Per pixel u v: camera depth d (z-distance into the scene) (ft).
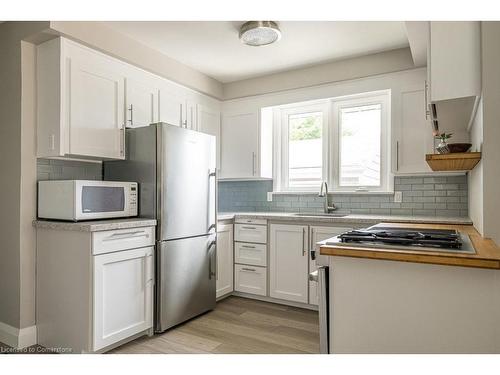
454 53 5.35
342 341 4.74
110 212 8.25
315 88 11.57
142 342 8.14
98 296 7.24
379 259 4.40
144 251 8.27
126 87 9.39
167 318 8.71
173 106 11.02
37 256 8.18
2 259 8.33
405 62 10.02
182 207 9.23
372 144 11.60
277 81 12.16
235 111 13.10
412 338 4.37
